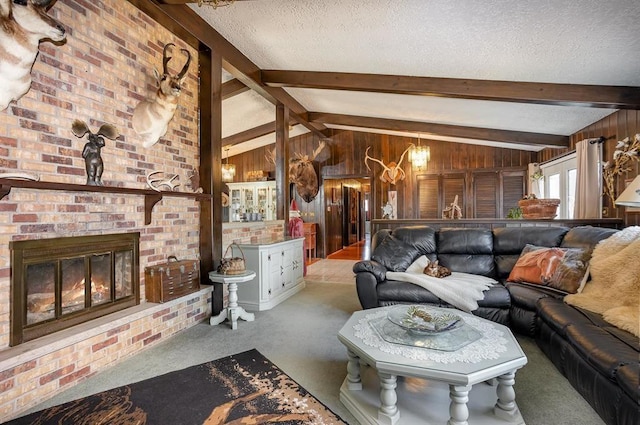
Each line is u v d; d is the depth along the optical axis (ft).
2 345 5.97
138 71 8.89
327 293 14.33
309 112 20.31
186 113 10.66
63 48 7.06
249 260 12.05
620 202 8.80
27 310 6.37
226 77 14.38
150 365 7.60
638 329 5.80
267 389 6.56
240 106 18.08
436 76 11.76
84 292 7.43
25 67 6.19
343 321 10.59
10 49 5.99
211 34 10.80
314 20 9.18
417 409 5.71
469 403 5.91
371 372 7.07
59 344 6.38
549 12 7.14
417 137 23.31
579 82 10.53
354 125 19.90
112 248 8.09
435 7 7.63
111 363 7.55
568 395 6.26
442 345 5.78
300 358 7.93
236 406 5.98
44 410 5.88
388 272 11.21
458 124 18.04
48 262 6.73
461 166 22.47
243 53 12.28
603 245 8.63
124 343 7.91
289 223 17.02
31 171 6.47
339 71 12.82
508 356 5.36
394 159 23.94
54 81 6.88
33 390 6.04
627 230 8.55
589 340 5.86
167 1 8.70
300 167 23.63
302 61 12.34
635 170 11.22
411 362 5.20
